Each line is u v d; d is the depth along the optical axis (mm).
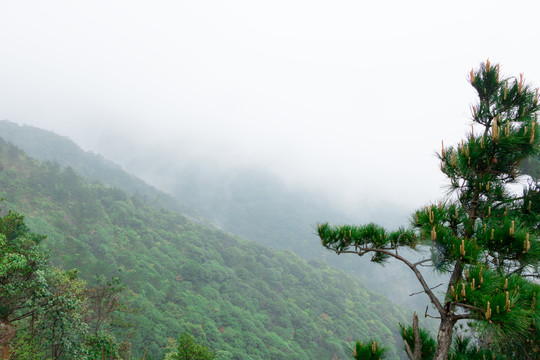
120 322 19484
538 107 3105
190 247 97875
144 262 74875
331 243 3777
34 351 9609
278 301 83250
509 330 2367
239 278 89125
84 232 79438
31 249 10617
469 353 3600
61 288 11406
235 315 67062
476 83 3381
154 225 105500
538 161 3039
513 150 2939
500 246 2775
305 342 70688
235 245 117500
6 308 9539
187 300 64500
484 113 3316
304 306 88750
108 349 12297
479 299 2525
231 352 50625
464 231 3139
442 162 3398
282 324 74750
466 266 2799
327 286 103500
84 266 56969
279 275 101188
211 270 85875
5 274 9234
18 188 81812
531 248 2652
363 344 3270
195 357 16578
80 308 11367
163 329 47094
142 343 40406
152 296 59469
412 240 3439
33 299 9688
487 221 3141
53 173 99375
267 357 56375
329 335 74938
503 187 3268
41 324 10102
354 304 96312
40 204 81438
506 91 3117
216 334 54406
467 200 3402
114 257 73562
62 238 67938
